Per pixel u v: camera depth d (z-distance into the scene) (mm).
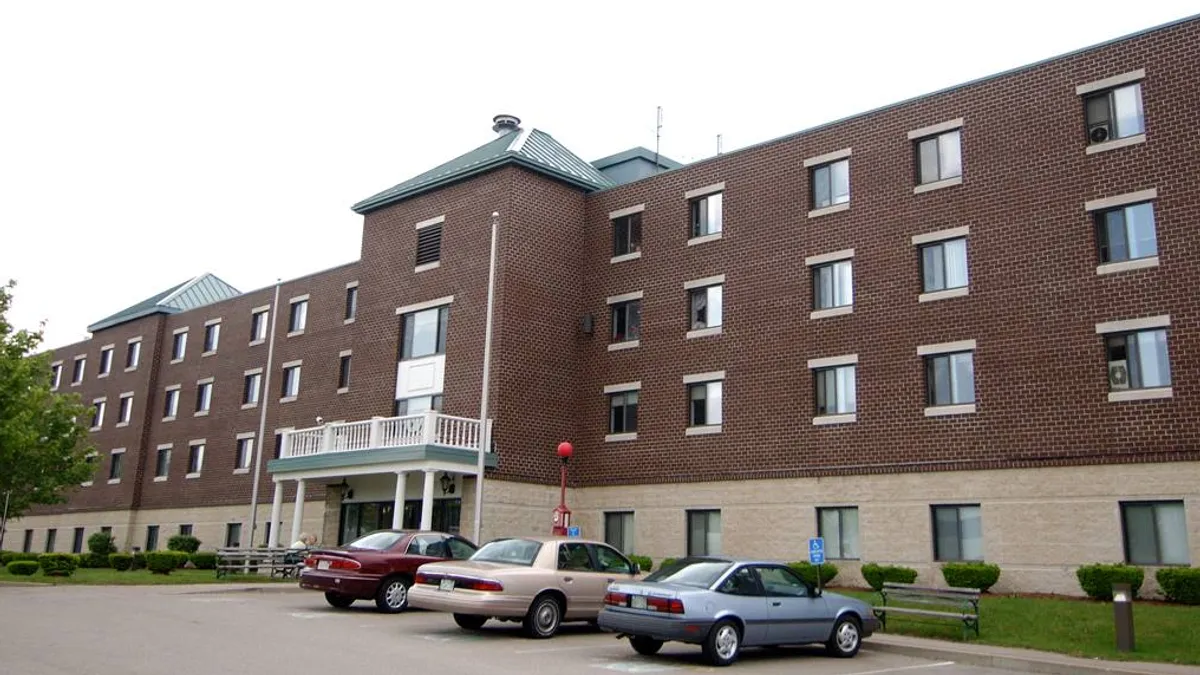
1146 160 23500
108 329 56562
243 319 48156
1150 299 22859
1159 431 22172
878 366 26922
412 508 32281
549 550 17328
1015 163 25547
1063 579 22922
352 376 36594
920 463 25609
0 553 36344
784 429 28406
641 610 14859
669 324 31797
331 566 20000
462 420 30094
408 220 36062
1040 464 23703
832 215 28672
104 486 52812
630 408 32406
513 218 32656
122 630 15789
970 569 23531
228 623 17188
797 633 15578
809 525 27359
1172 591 20578
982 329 25266
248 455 45531
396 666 13023
